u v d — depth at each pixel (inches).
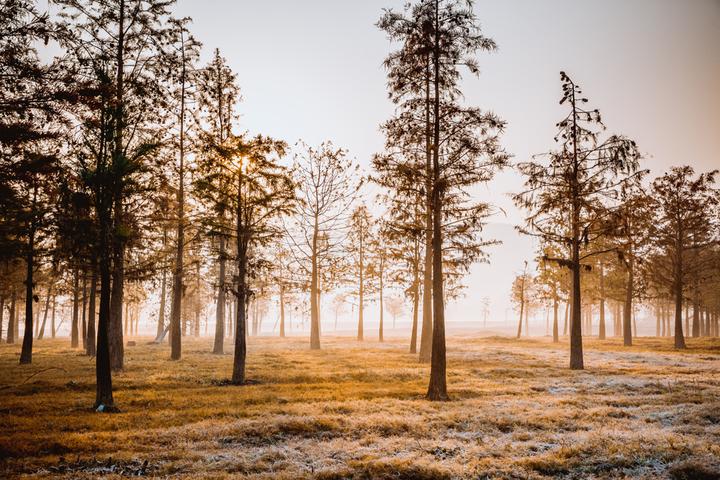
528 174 999.6
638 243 1574.8
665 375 858.8
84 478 319.9
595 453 382.3
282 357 1180.5
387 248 1414.9
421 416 515.8
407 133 690.8
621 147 879.7
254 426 458.0
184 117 1033.5
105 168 556.1
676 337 1481.3
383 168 679.7
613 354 1285.7
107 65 653.3
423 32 653.3
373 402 595.5
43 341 1872.5
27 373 799.7
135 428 454.6
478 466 355.6
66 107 482.9
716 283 2094.0
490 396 655.8
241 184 819.4
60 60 478.3
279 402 594.2
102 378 530.0
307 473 337.4
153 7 811.4
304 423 472.4
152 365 930.1
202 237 1037.2
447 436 450.9
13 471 332.2
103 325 536.7
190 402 577.0
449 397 637.3
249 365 979.3
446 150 669.3
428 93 702.5
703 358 1168.8
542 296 1920.5
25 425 449.7
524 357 1239.5
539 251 1840.6
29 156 487.5
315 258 1507.1
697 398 601.0
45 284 1430.9
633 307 2623.0
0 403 551.2
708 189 1464.1
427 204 703.7
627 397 629.9
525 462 362.9
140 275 890.1
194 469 345.4
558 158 983.6
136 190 629.9
